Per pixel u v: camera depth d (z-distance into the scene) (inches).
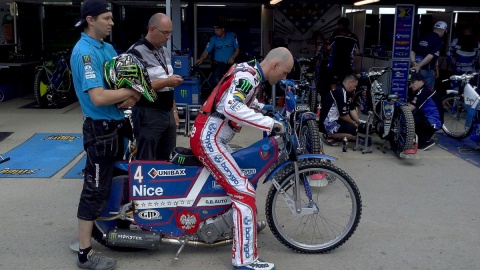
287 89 192.4
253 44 456.4
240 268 135.0
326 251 150.3
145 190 139.3
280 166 144.9
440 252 152.2
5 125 312.0
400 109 242.7
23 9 440.8
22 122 321.7
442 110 267.1
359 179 219.3
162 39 161.8
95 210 134.9
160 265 143.0
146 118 166.4
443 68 445.4
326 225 169.5
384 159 250.4
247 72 130.3
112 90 128.8
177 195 139.8
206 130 132.6
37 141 274.4
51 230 165.0
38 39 453.7
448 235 163.9
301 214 147.3
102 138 131.6
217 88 134.0
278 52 133.1
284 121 141.1
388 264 144.7
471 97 269.7
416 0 434.0
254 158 139.9
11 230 164.7
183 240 141.9
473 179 220.5
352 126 270.5
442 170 233.1
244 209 133.2
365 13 413.7
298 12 452.8
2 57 419.2
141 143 167.6
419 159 250.7
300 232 163.3
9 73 422.3
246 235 133.9
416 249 154.0
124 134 137.9
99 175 133.3
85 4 129.4
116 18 436.5
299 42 458.3
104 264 138.3
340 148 270.2
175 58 285.4
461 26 455.2
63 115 346.9
